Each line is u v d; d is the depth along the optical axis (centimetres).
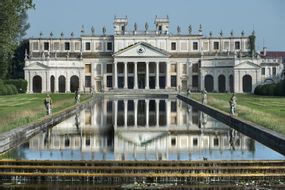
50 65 17888
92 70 19188
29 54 19662
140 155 4219
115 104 11050
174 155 4219
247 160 3766
